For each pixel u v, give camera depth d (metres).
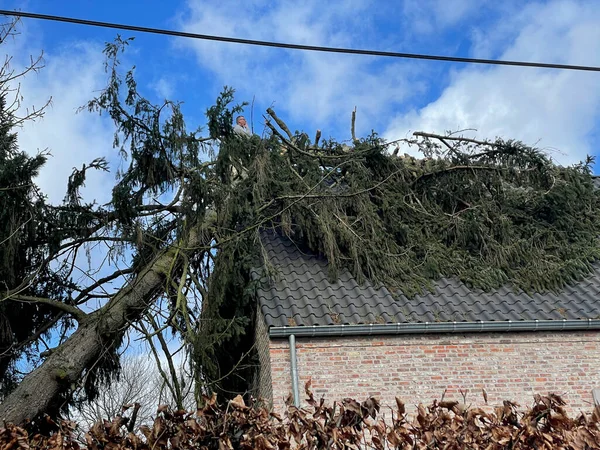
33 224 10.31
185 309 10.27
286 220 11.53
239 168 11.19
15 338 11.41
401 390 9.79
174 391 10.02
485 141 12.87
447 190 12.80
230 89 10.62
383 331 9.95
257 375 10.78
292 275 11.30
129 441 6.17
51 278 11.48
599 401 10.07
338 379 9.72
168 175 10.42
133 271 11.05
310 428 5.98
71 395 10.02
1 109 10.84
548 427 6.09
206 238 11.32
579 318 10.48
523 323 10.29
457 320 10.27
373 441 6.06
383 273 11.29
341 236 11.38
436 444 5.91
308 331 9.74
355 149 12.61
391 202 12.26
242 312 10.98
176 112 10.14
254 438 5.84
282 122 13.16
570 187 12.60
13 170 9.78
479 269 11.67
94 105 9.96
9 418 9.09
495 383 10.04
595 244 12.62
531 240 12.15
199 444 6.08
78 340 9.94
